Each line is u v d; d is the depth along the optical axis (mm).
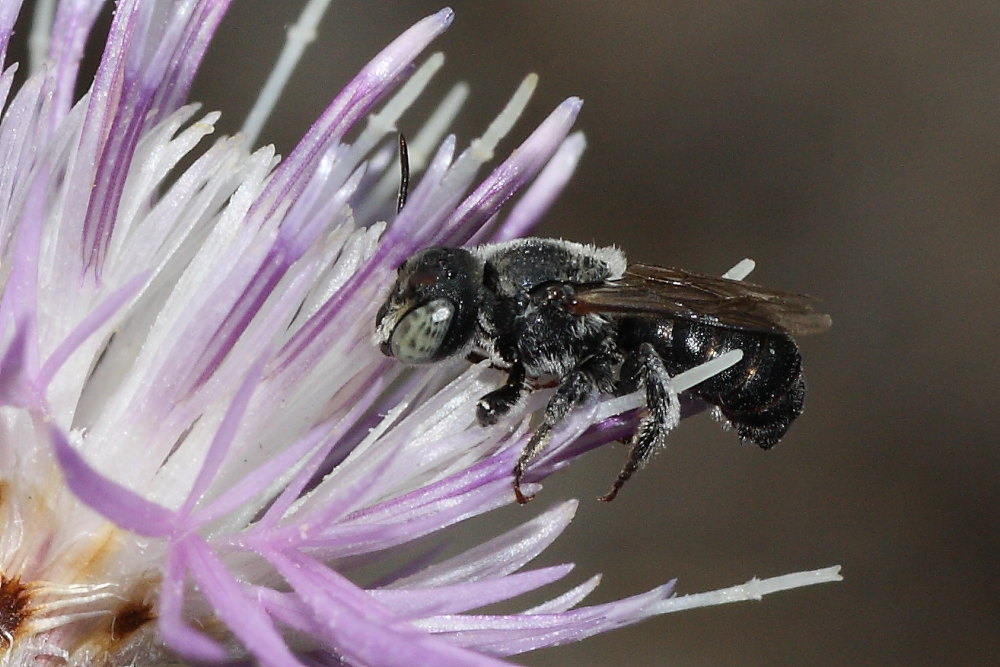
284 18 96
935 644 91
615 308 54
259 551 48
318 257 50
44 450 49
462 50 101
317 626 48
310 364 50
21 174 50
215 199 51
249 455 50
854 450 98
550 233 100
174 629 45
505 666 46
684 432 96
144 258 50
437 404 51
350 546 49
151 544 49
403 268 52
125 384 49
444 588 49
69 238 49
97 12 51
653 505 93
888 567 94
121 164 50
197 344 49
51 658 49
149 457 49
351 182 51
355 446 51
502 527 84
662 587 51
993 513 96
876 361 100
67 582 49
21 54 73
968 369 100
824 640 90
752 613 90
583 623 50
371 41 98
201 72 94
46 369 47
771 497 95
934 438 98
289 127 95
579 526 91
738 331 55
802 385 56
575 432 52
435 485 50
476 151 52
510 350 53
